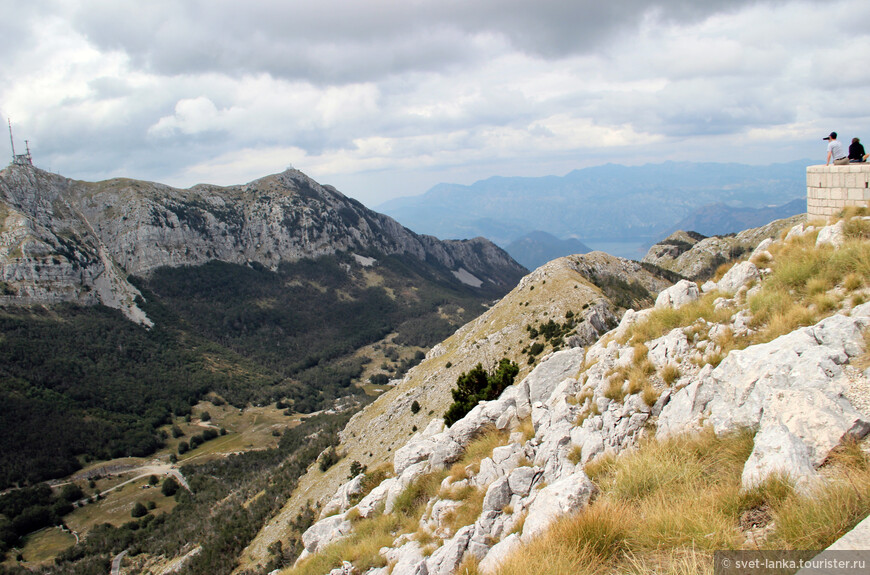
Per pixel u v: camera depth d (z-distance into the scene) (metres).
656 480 10.97
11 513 126.94
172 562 94.50
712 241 197.25
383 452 83.88
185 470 156.38
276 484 106.81
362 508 23.94
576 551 9.73
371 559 17.75
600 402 15.99
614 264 150.50
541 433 17.67
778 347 11.58
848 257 14.10
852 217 16.92
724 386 12.27
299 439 157.88
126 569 100.38
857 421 8.53
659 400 14.35
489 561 12.58
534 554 10.25
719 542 8.06
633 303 124.75
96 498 142.12
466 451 21.72
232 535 88.12
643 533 9.37
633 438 14.10
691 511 9.05
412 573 14.63
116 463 161.00
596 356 20.05
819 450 8.62
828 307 13.04
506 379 35.97
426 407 93.56
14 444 152.62
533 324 103.44
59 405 178.12
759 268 18.03
